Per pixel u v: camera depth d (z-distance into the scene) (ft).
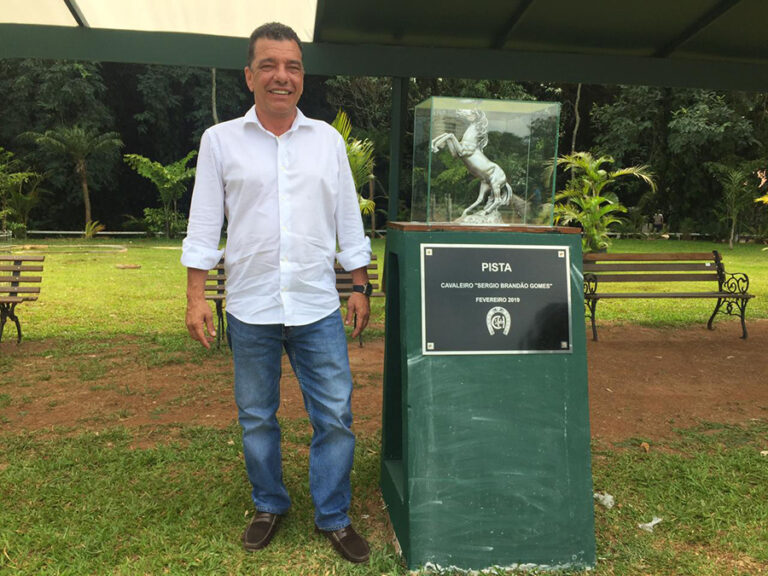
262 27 7.75
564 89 99.09
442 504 8.29
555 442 8.54
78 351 19.89
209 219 8.12
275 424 8.90
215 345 20.70
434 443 8.29
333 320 8.48
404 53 18.76
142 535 9.02
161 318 25.44
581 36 18.98
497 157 9.01
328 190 8.23
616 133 87.71
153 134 95.61
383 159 93.30
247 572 8.28
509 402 8.45
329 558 8.62
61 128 81.46
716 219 88.53
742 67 20.45
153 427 13.43
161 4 16.87
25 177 79.56
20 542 8.82
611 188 90.38
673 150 84.84
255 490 9.14
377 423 13.94
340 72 18.63
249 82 7.93
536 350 8.52
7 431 13.12
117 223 98.02
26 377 17.06
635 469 11.48
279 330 8.30
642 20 18.12
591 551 8.56
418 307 8.31
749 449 12.48
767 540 9.16
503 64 19.24
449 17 17.58
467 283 8.41
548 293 8.58
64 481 10.78
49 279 36.70
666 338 23.36
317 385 8.47
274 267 8.08
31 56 17.26
